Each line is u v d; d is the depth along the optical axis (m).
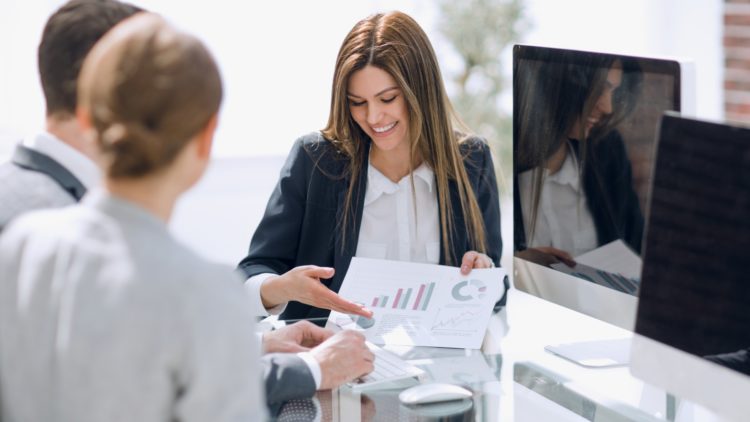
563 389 1.55
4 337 1.02
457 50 4.68
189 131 0.98
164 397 0.95
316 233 2.09
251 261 2.07
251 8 4.49
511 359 1.68
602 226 1.67
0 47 4.15
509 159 4.77
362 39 1.95
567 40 4.88
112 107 0.96
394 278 1.89
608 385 1.57
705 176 1.28
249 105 4.57
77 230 0.99
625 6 4.97
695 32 4.92
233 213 4.61
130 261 0.96
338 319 1.83
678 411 1.47
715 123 1.26
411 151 2.03
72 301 0.96
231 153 4.59
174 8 4.37
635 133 1.58
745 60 4.73
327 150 2.09
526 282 1.90
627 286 1.64
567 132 1.73
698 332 1.31
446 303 1.83
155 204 1.00
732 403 1.27
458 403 1.49
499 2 4.68
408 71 1.95
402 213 2.07
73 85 1.46
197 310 0.95
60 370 0.96
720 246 1.27
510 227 4.84
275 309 1.91
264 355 1.56
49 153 1.49
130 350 0.94
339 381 1.52
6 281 1.02
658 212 1.35
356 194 2.06
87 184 1.51
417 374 1.60
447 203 2.06
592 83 1.66
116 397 0.94
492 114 4.73
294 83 4.61
